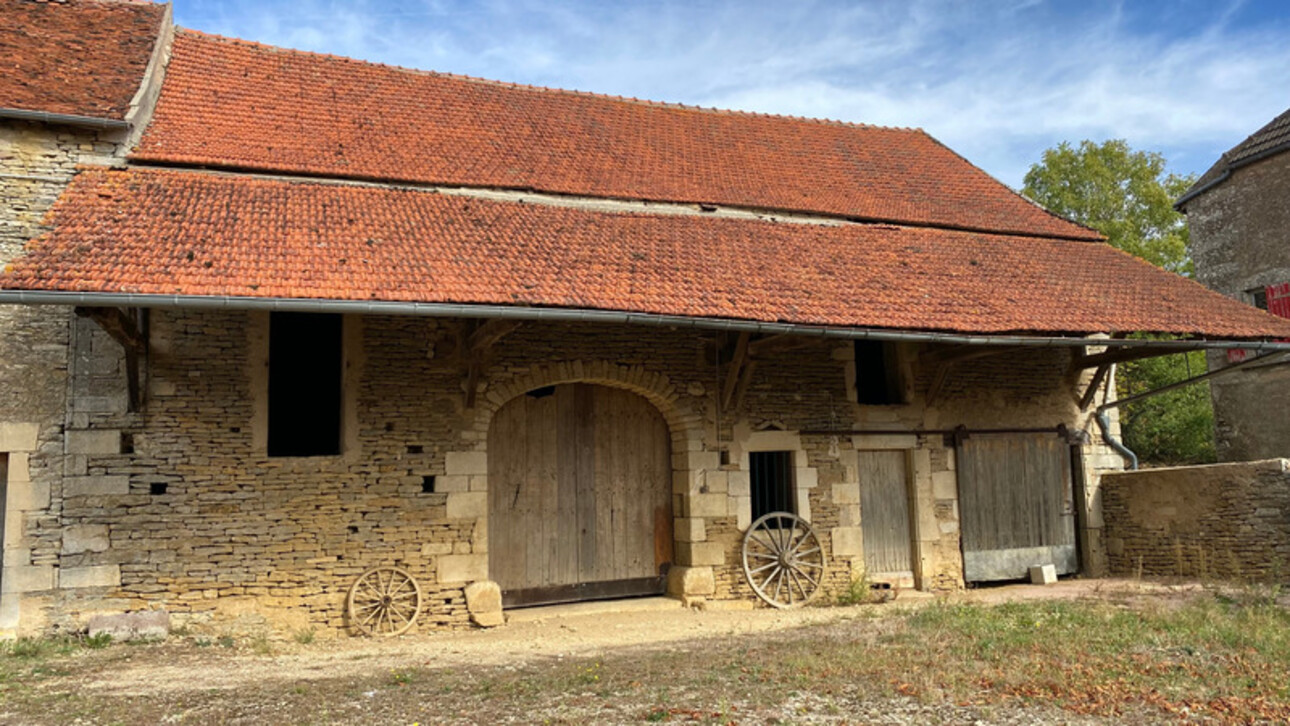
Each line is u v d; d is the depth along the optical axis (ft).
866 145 45.32
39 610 24.68
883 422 35.70
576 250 28.14
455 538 28.94
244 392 27.07
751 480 34.45
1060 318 30.30
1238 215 51.21
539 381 30.71
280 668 21.68
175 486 26.04
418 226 27.45
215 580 26.11
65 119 26.40
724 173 37.96
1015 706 17.60
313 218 26.37
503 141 35.47
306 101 33.96
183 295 20.66
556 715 17.02
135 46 31.83
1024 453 38.42
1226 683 19.01
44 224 23.00
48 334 25.64
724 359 33.42
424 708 17.56
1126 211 74.18
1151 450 65.41
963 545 36.65
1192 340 31.27
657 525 33.35
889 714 17.08
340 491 27.73
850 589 33.78
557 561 31.76
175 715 17.04
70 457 25.27
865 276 31.04
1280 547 33.14
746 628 27.66
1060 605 28.96
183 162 27.99
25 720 16.69
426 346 29.43
